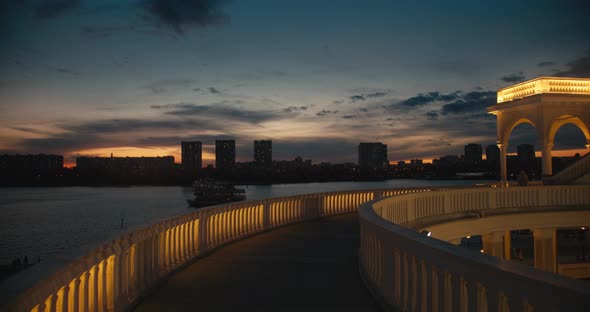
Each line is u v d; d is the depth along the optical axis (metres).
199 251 10.30
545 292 2.98
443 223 16.22
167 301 6.82
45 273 3.86
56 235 104.56
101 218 132.62
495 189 18.61
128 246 6.31
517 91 25.73
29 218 133.00
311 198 18.31
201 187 168.00
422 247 4.97
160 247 8.04
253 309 6.41
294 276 8.47
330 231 14.87
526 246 25.88
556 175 23.81
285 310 6.36
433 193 16.70
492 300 3.64
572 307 2.75
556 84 23.75
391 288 6.13
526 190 19.14
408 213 14.77
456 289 4.29
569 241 26.23
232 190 168.50
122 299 6.14
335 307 6.51
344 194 20.97
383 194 22.91
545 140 23.73
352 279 8.22
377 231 6.79
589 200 19.73
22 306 3.29
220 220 11.95
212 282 7.97
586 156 23.58
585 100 23.48
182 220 9.19
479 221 17.70
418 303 5.20
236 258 10.26
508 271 3.37
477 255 4.03
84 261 4.77
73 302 4.59
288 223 16.47
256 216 14.50
